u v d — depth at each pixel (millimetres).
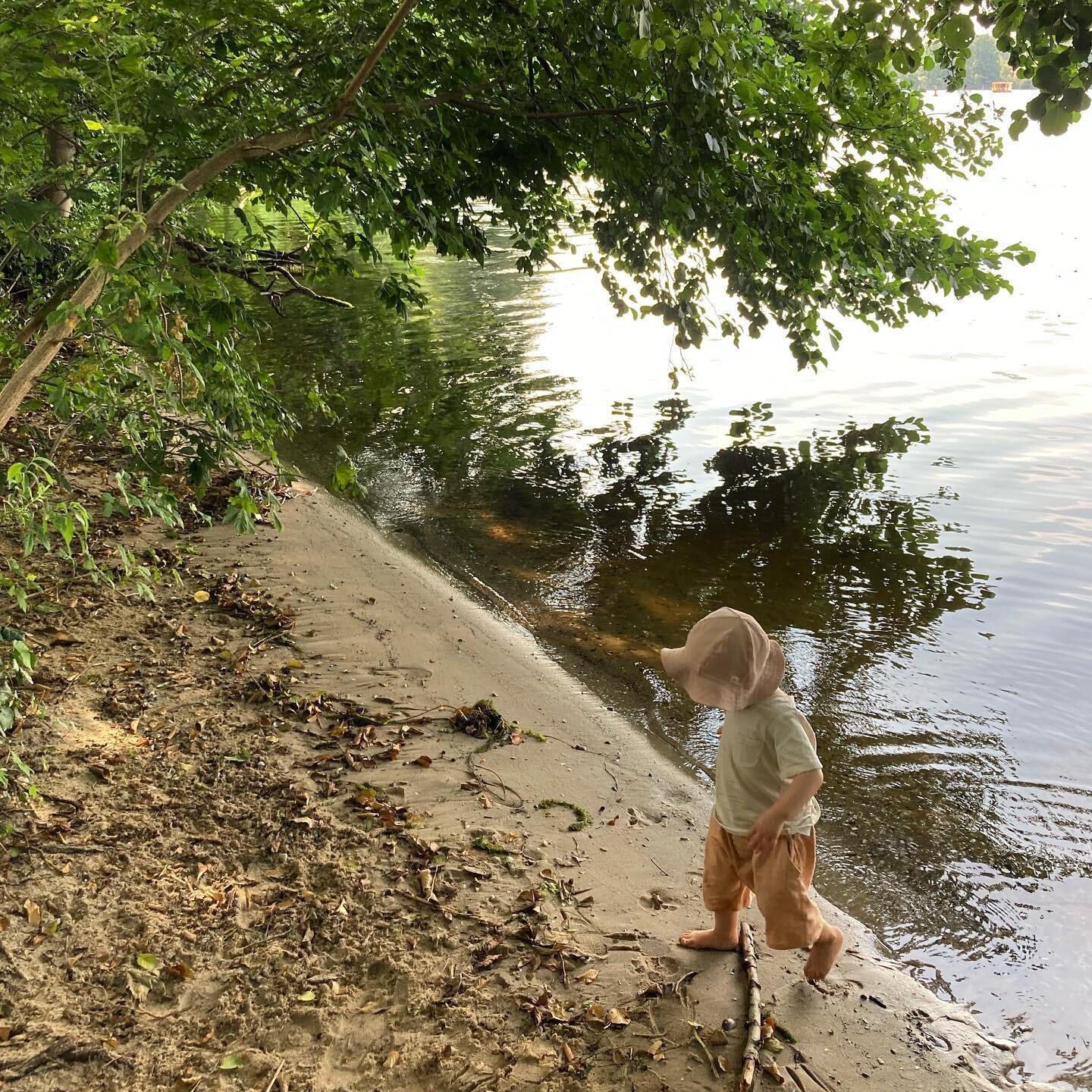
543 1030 2576
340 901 2936
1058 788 3717
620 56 3859
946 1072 2543
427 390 9766
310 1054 2490
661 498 6914
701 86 3613
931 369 10102
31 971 2629
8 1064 2396
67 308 2859
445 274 16344
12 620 4160
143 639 4230
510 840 3254
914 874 3312
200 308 3533
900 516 6422
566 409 9164
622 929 2920
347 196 3814
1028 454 7461
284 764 3523
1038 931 3076
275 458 4223
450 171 4168
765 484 7133
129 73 3068
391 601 4980
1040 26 2508
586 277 15883
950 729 4066
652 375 10289
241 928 2826
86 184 3436
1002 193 22531
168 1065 2436
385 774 3541
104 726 3594
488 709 4000
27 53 2740
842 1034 2637
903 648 4703
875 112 4258
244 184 4043
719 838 2727
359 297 14602
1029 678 4398
